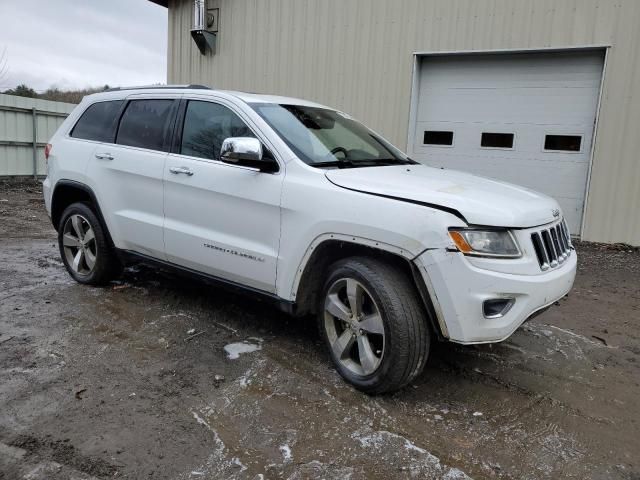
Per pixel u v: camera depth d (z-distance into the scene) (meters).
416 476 2.52
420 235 2.93
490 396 3.34
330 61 9.98
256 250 3.68
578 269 6.82
